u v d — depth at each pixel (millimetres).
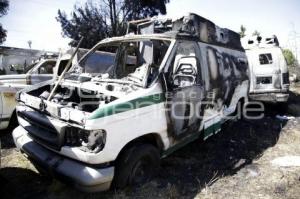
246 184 4102
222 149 5523
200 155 5180
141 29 6020
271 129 6965
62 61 8812
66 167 3295
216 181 4176
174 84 4094
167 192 3752
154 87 3760
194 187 3982
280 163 4820
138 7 23828
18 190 3814
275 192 3869
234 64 6039
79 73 4988
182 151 5312
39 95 4605
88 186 3156
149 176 3889
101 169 3244
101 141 3174
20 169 4445
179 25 5305
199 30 4977
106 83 4230
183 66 4914
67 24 23344
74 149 3219
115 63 5602
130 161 3523
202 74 4684
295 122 7648
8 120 5895
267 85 8492
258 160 5020
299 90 13469
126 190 3621
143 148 3662
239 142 5973
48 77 9148
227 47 6004
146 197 3605
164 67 3975
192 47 4691
